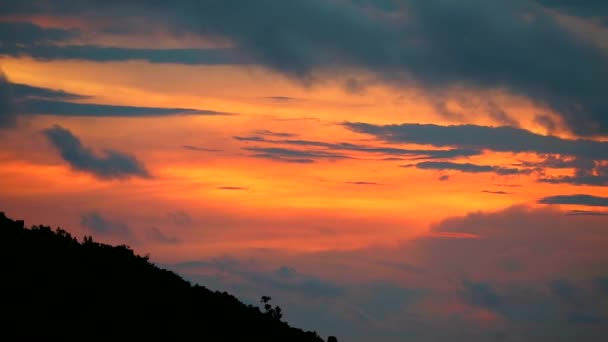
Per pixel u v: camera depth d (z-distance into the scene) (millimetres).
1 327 54375
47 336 54969
